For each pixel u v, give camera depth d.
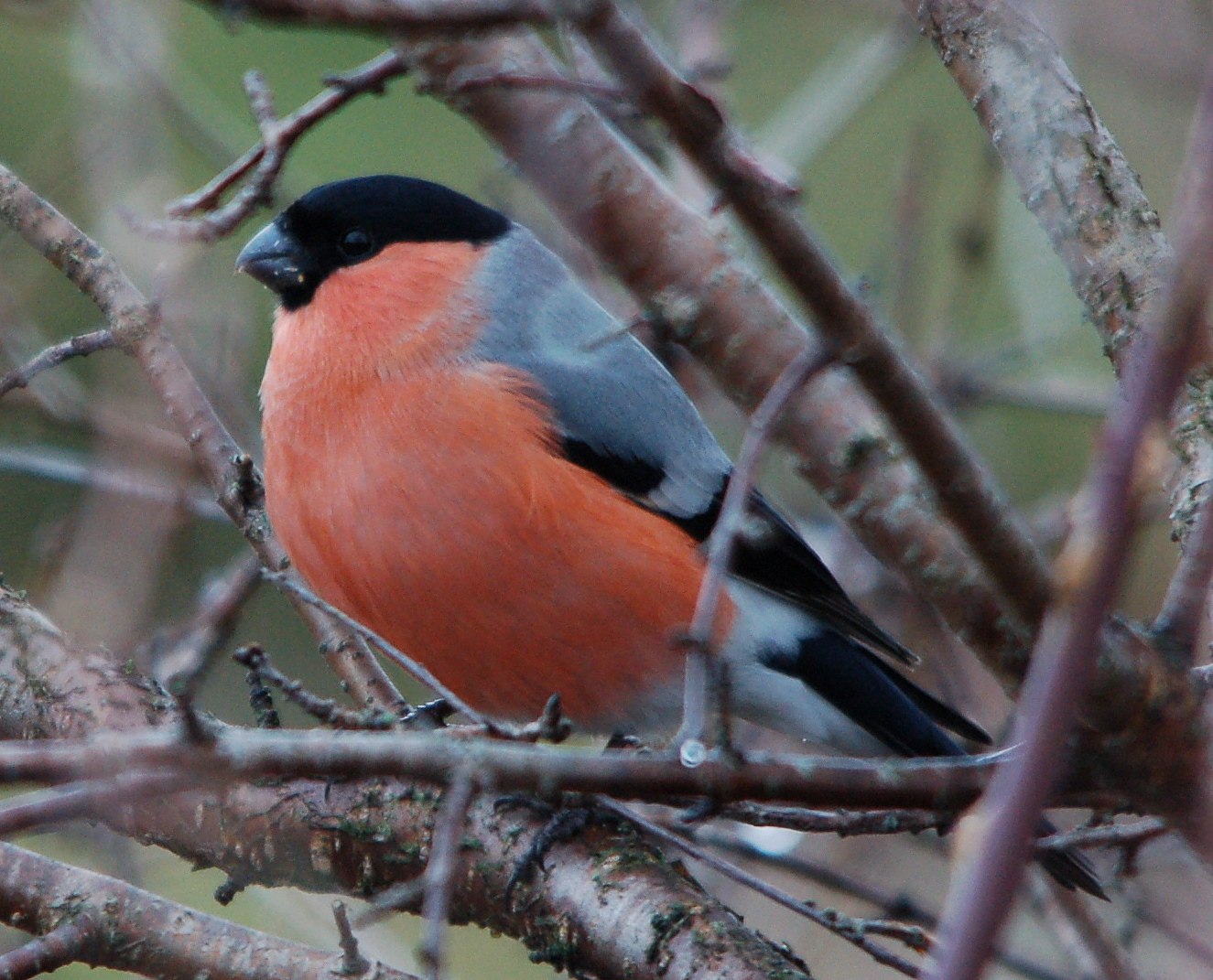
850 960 8.97
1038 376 11.31
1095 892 6.59
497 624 7.48
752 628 8.10
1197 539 4.98
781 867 7.57
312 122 6.05
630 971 5.94
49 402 8.88
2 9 8.71
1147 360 2.91
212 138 9.66
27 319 9.65
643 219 5.57
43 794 4.39
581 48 5.58
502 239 8.38
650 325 5.80
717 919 5.94
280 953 5.77
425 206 8.22
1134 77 11.49
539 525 7.36
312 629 7.89
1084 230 6.41
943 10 6.82
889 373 4.58
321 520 7.57
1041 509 10.28
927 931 7.42
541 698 7.75
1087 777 5.15
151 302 7.77
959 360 9.88
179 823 6.36
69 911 5.80
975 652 5.38
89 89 9.52
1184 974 7.69
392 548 7.42
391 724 4.57
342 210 8.16
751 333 5.62
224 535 10.29
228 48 13.18
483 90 5.16
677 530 7.71
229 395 9.04
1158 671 4.92
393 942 8.59
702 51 9.32
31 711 6.69
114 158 9.27
